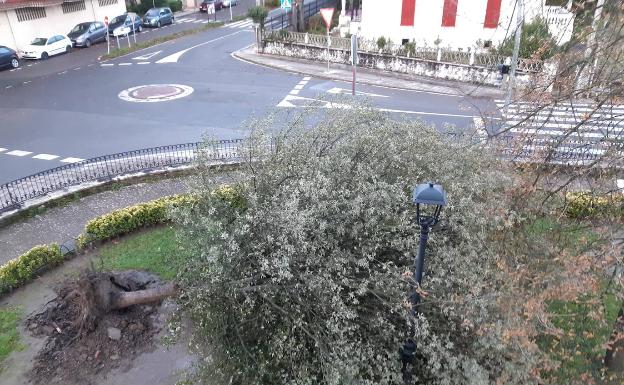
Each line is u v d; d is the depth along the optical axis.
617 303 7.45
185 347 7.26
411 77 22.44
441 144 7.26
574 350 6.02
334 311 5.30
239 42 30.14
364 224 5.89
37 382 6.80
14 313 8.03
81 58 26.28
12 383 6.78
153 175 12.62
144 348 7.35
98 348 7.29
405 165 6.88
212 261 5.39
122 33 31.09
